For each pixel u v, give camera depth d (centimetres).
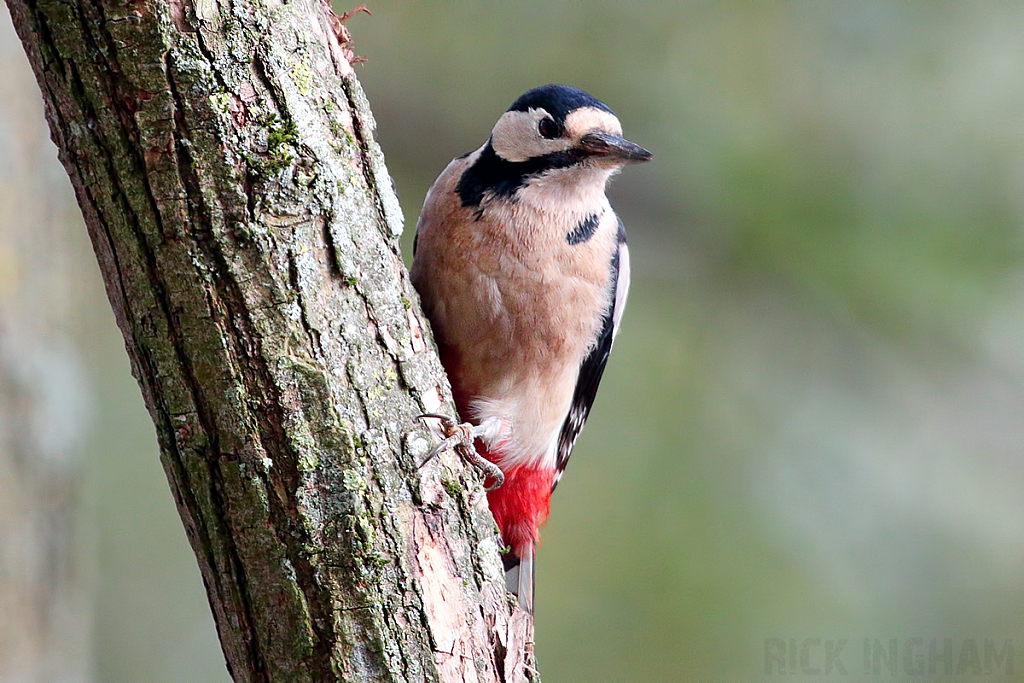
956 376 1301
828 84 1313
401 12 1332
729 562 1209
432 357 566
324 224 508
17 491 951
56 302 1009
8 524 945
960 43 1317
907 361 1302
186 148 475
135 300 488
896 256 1287
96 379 1352
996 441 1302
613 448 1239
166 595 1347
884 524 1255
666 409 1264
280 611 500
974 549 1266
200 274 481
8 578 941
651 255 1314
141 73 466
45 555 967
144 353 493
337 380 507
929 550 1256
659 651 1167
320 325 504
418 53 1340
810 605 1208
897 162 1309
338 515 501
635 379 1273
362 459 509
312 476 498
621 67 1325
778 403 1280
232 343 486
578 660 1156
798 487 1264
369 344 523
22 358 969
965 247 1298
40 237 998
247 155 484
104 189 479
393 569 511
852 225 1297
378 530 508
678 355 1289
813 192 1301
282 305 493
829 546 1243
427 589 522
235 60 481
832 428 1288
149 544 1353
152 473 1371
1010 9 1311
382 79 1335
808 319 1306
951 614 1242
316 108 506
